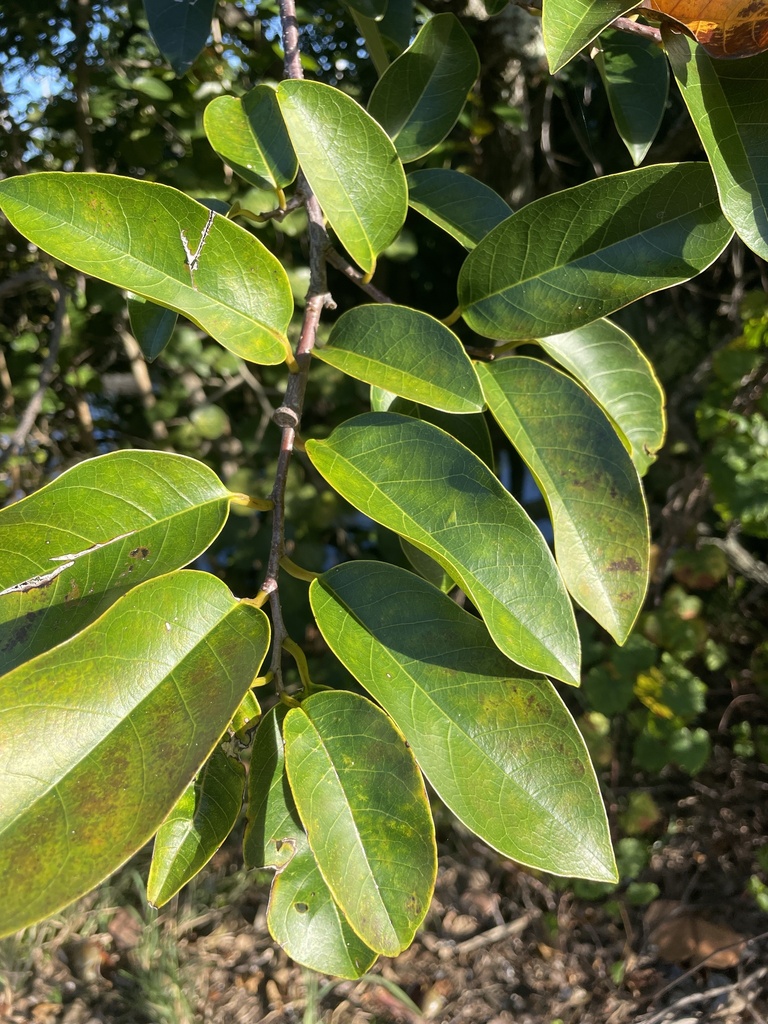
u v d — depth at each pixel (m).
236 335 0.26
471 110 0.71
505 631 0.23
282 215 0.35
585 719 0.86
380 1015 0.72
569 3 0.23
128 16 0.70
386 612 0.25
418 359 0.26
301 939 0.25
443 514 0.25
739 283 0.82
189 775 0.19
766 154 0.24
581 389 0.30
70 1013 0.70
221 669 0.21
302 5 0.71
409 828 0.23
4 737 0.19
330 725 0.24
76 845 0.18
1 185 0.24
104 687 0.20
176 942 0.77
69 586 0.23
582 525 0.29
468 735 0.23
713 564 0.84
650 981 0.75
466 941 0.79
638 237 0.27
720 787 0.91
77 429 1.00
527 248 0.28
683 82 0.24
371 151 0.29
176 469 0.25
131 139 0.77
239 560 0.87
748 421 0.77
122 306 0.76
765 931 0.78
